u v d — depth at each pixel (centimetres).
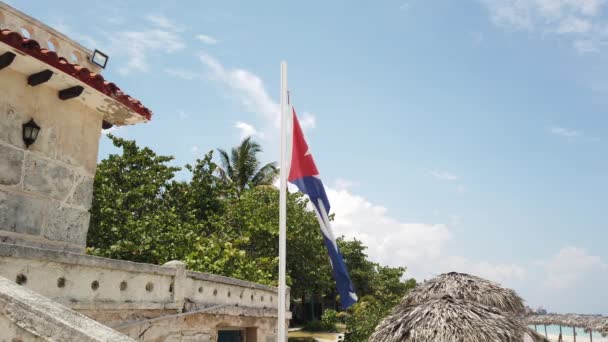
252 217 2586
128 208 1962
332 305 4697
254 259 2533
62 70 750
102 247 1675
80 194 849
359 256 4656
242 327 1068
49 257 611
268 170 3809
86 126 873
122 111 893
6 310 346
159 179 2138
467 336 722
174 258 1661
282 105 843
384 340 804
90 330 330
